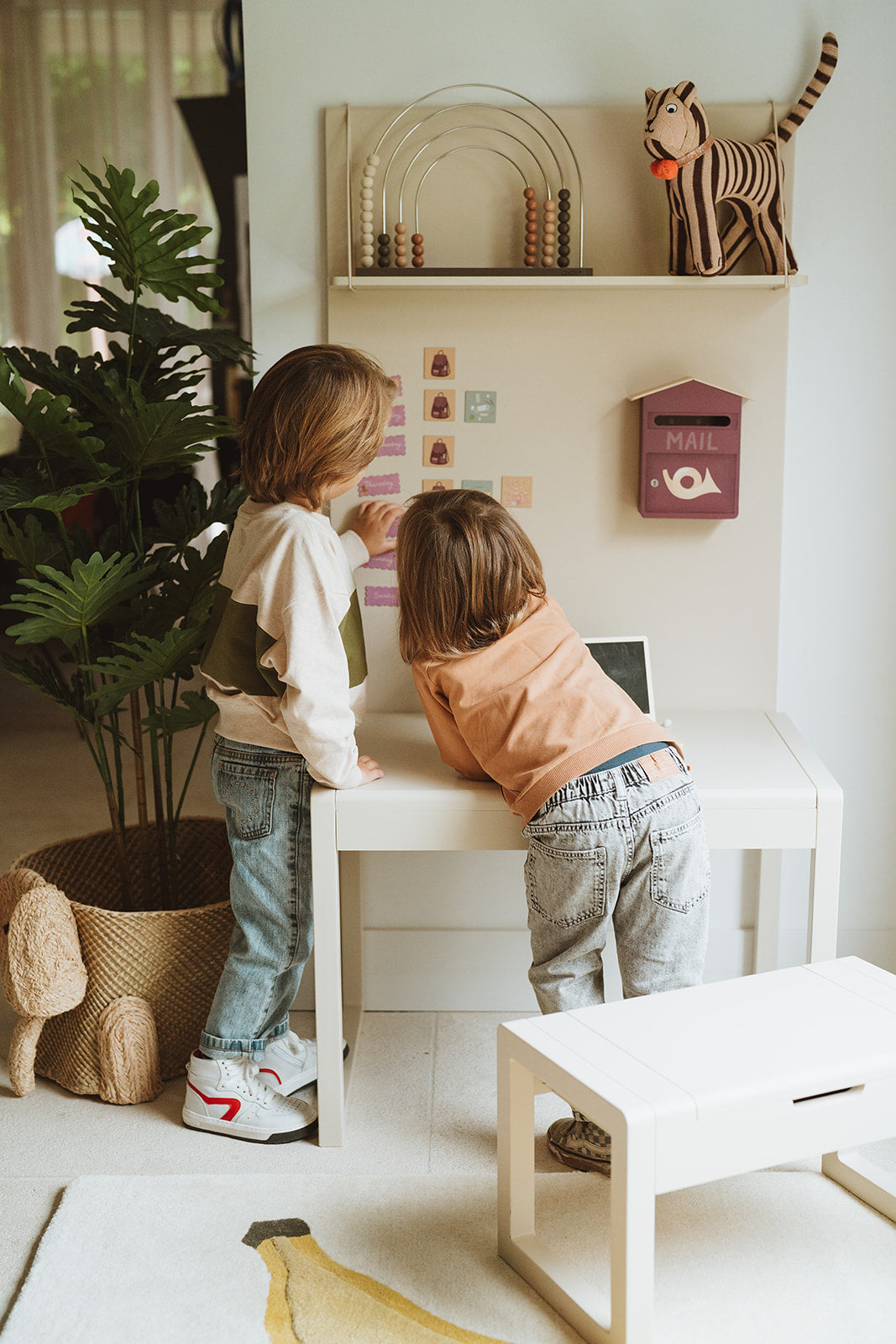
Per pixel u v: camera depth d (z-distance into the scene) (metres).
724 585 2.07
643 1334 1.28
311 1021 2.17
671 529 2.05
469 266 1.96
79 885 2.15
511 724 1.62
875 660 2.15
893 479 2.07
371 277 1.89
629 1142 1.21
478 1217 1.59
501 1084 1.45
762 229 1.89
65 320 5.23
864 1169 1.63
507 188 1.97
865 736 2.18
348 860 2.15
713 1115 1.24
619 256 1.98
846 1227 1.56
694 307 1.97
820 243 1.99
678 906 1.60
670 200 1.86
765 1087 1.26
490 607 1.65
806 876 2.22
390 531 2.05
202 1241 1.53
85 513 4.62
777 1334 1.36
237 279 4.95
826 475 2.07
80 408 1.93
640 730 1.60
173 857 2.09
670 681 2.11
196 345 1.89
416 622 1.67
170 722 1.90
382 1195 1.64
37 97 5.02
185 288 1.85
